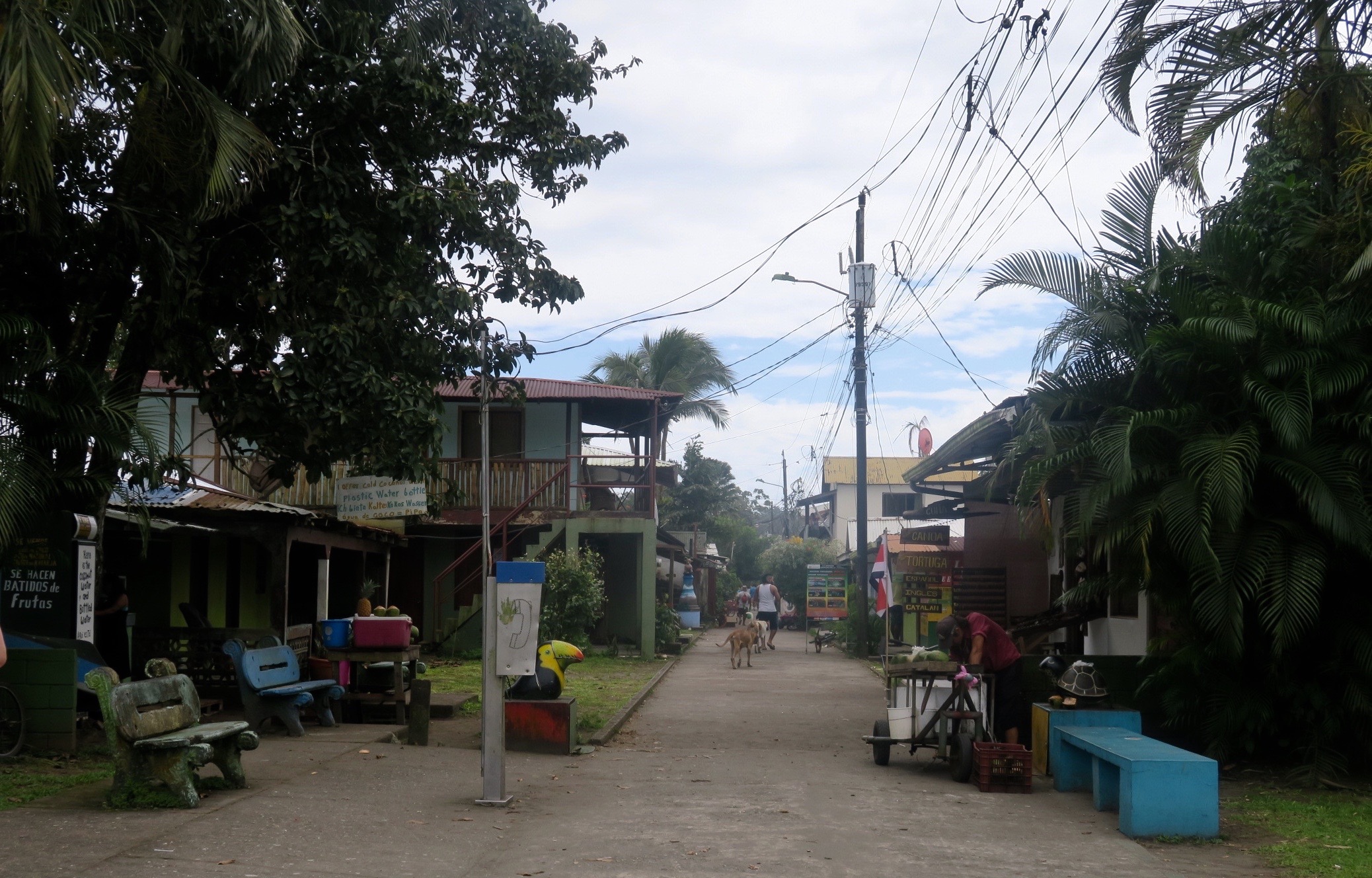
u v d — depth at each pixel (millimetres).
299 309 11750
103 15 9164
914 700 11016
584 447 30344
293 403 11211
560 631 24188
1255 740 10422
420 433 12055
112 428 10078
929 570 22438
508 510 25047
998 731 11070
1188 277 10938
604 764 10938
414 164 12242
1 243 10641
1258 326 9938
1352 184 9977
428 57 12328
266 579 22453
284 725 12086
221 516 14562
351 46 11586
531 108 13242
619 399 25406
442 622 25062
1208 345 10164
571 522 24547
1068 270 11508
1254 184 12367
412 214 11711
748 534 56688
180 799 7523
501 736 8406
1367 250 9180
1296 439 9477
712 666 24625
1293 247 10508
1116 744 8602
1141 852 7199
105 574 19625
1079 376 11438
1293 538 9789
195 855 6297
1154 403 11172
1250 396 9961
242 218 11602
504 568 8484
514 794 8852
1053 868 6707
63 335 11391
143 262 10969
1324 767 9844
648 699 17438
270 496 23656
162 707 8000
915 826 7961
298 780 8812
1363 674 9914
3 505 9172
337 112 11531
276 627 14570
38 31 7977
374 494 18531
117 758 7559
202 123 10148
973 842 7465
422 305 12180
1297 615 9352
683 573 38656
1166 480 10312
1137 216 11555
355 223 11859
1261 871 6742
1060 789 9711
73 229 10859
